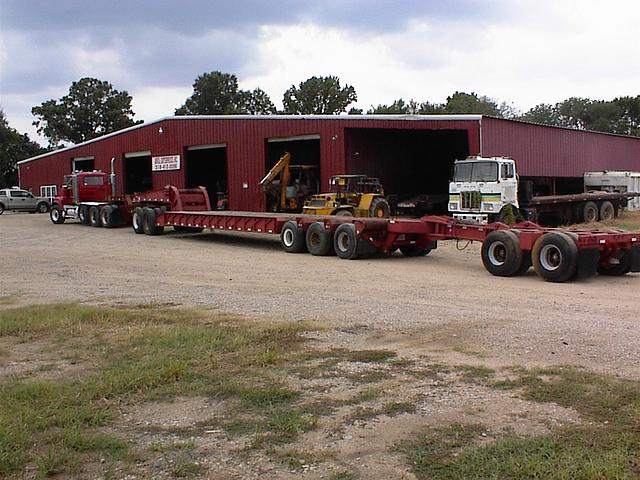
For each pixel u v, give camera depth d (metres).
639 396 5.47
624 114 98.75
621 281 12.95
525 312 9.53
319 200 24.78
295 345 7.44
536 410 5.24
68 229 29.08
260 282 12.98
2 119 70.56
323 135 29.72
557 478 3.99
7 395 5.77
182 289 12.04
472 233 15.28
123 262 16.69
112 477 4.21
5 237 24.78
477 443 4.61
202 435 4.90
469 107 86.06
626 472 4.07
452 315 9.29
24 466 4.40
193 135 35.41
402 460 4.39
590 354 6.93
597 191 32.47
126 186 41.06
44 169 49.47
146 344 7.48
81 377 6.36
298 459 4.45
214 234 25.61
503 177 21.62
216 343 7.45
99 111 85.25
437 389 5.84
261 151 32.19
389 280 13.18
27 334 8.19
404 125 27.78
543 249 13.00
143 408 5.48
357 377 6.23
